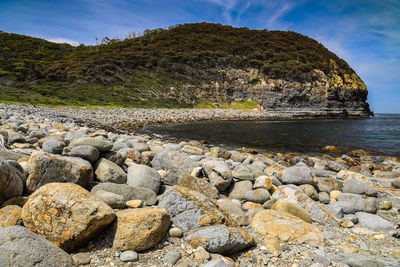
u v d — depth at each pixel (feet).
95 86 157.17
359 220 14.70
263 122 121.90
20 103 99.86
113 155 17.84
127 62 189.16
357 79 248.93
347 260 10.24
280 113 182.09
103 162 15.78
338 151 46.03
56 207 9.55
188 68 196.75
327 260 10.21
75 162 13.55
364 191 18.62
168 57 204.13
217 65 208.95
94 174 15.57
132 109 123.03
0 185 10.67
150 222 10.44
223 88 192.75
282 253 10.95
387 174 27.07
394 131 82.43
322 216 14.56
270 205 15.71
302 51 244.42
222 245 10.39
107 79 166.09
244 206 16.11
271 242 11.58
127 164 18.75
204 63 205.98
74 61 186.80
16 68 161.58
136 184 15.25
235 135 67.67
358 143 55.72
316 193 18.15
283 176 19.92
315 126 102.63
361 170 29.76
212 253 10.44
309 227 12.57
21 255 7.47
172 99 166.09
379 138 64.18
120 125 75.51
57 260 8.07
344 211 15.65
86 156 15.51
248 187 17.87
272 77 204.13
